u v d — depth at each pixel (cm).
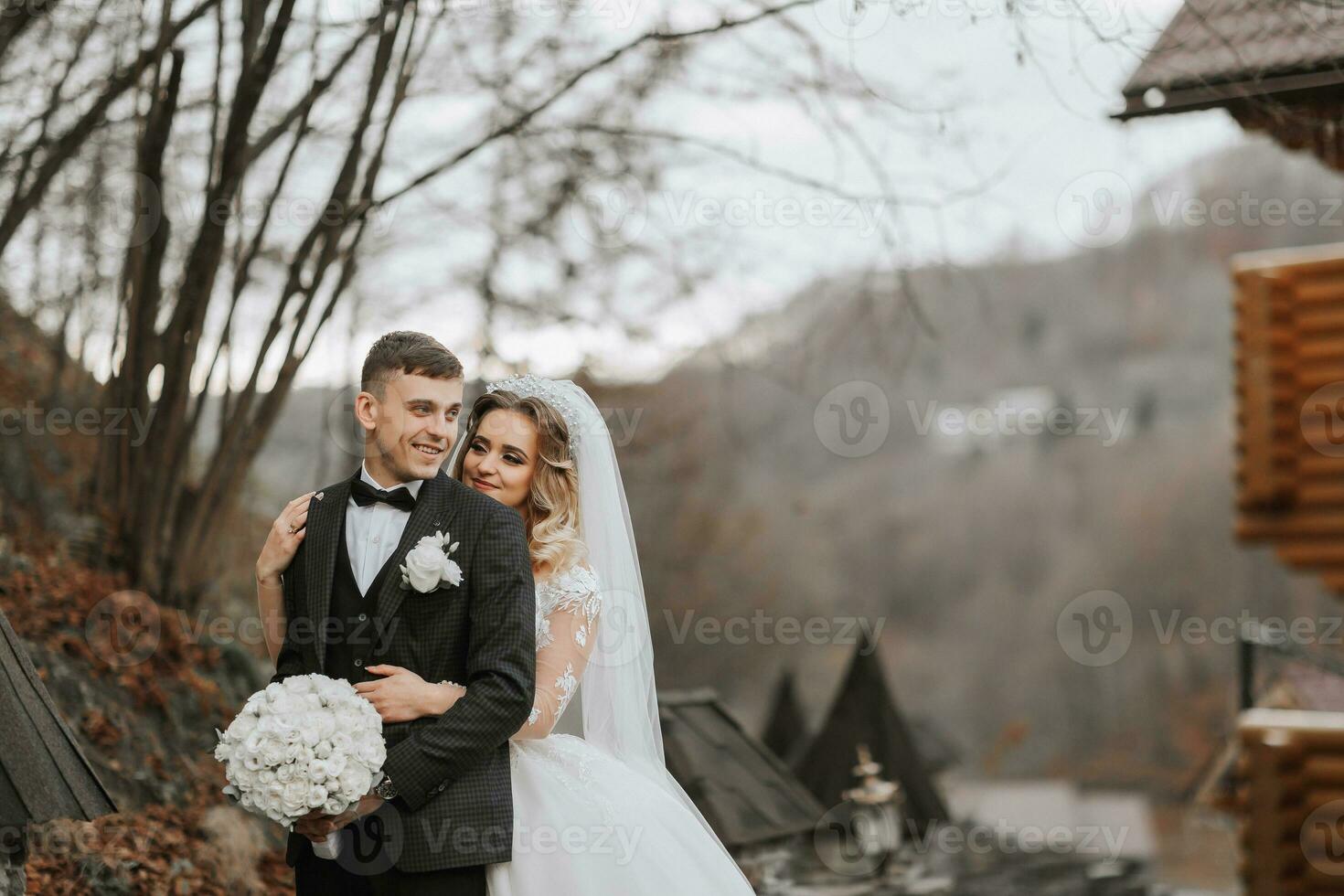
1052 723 4466
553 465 349
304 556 295
